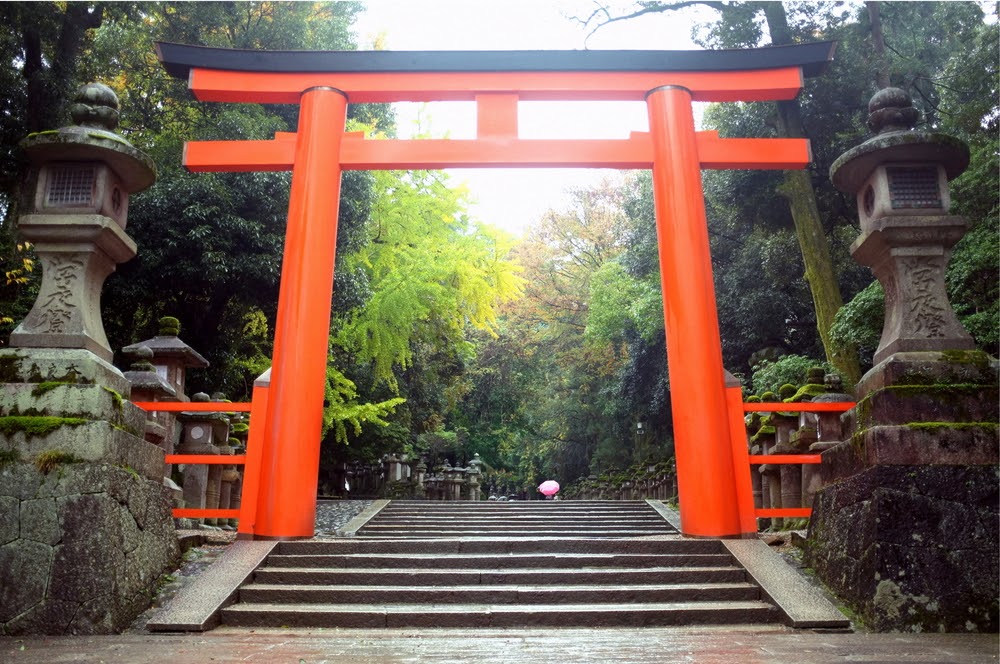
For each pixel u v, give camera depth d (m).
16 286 13.94
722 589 6.39
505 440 39.00
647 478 23.50
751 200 17.86
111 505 5.85
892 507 5.88
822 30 17.25
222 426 10.93
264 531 8.01
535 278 35.50
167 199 15.15
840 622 5.62
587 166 9.86
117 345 16.42
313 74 9.95
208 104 17.95
